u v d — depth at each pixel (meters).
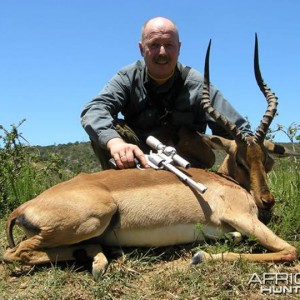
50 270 1.53
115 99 1.99
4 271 1.56
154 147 1.78
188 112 2.04
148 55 1.95
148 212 1.62
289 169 2.33
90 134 1.90
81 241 1.59
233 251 1.60
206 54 1.82
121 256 1.61
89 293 1.40
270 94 1.79
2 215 2.20
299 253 1.59
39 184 2.44
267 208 1.68
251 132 1.98
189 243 1.70
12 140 2.52
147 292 1.39
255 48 1.83
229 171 1.86
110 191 1.62
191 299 1.33
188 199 1.66
